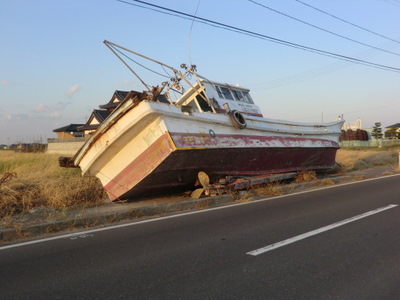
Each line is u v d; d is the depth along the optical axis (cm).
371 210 758
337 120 1616
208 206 853
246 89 1364
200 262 441
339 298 338
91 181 1041
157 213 782
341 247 498
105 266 432
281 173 1280
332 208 788
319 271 407
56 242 547
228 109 1059
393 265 426
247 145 1027
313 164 1470
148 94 860
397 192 1022
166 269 418
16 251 503
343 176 1434
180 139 841
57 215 696
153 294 348
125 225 657
